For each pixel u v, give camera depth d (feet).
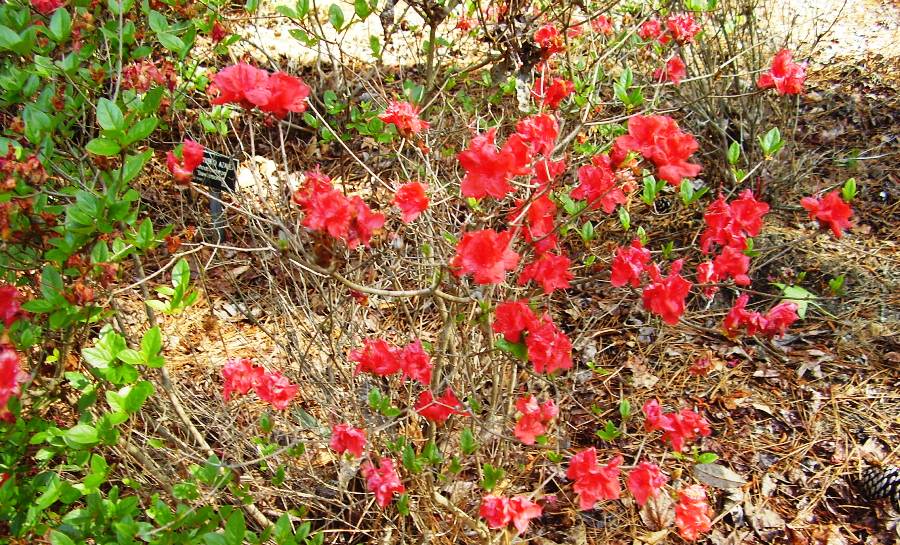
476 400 6.94
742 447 8.45
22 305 4.95
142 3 6.95
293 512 6.70
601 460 8.19
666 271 10.48
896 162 12.44
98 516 5.10
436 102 11.76
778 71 8.61
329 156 12.12
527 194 6.48
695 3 9.66
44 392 5.76
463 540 7.07
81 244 5.17
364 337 8.46
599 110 9.37
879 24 15.58
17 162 5.10
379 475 5.68
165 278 10.09
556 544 7.41
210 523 5.24
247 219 8.04
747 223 7.02
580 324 9.96
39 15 7.13
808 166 12.44
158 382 7.06
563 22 8.40
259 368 6.23
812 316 10.07
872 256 10.77
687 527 6.28
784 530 7.62
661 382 9.20
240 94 5.04
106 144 4.85
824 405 8.84
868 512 7.72
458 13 13.37
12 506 5.15
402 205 5.34
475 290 7.36
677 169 5.04
